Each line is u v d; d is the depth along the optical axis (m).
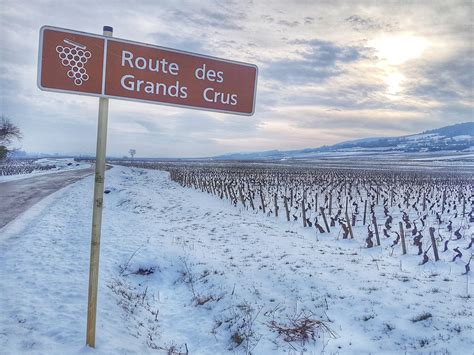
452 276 8.20
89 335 4.28
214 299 7.30
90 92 3.57
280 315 6.52
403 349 5.25
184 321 6.59
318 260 9.45
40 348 4.20
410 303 6.62
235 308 6.78
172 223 15.26
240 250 10.67
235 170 56.66
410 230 13.41
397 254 10.18
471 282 7.77
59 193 21.58
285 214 17.44
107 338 4.72
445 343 5.25
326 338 5.71
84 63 3.52
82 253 9.09
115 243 10.53
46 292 6.17
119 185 30.77
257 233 12.98
